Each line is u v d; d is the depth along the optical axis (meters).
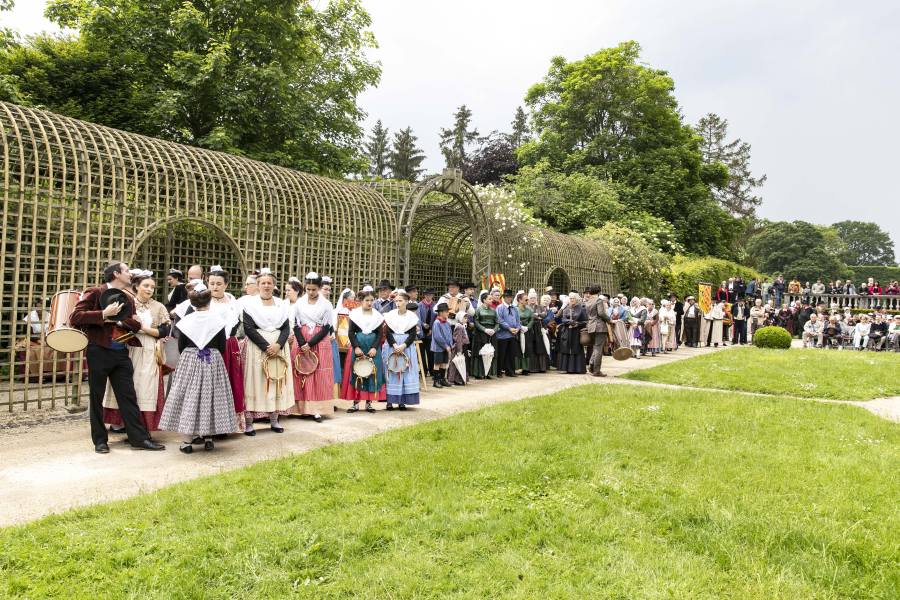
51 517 3.49
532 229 16.11
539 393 8.93
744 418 6.88
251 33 14.61
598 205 25.80
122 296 5.20
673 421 6.64
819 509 3.93
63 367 7.17
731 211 53.41
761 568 3.10
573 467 4.75
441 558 3.17
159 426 5.16
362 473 4.48
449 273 15.69
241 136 15.02
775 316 21.84
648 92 32.91
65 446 5.31
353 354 7.16
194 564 2.98
